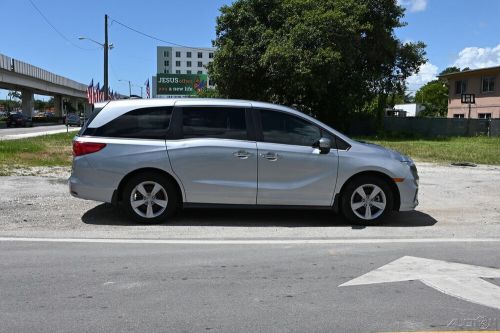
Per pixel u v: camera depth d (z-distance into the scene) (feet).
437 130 130.93
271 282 16.33
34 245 20.51
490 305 14.53
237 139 24.09
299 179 24.12
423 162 58.39
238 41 113.60
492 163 58.90
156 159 23.70
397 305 14.46
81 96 295.28
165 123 24.21
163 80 234.38
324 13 106.63
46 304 14.23
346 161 24.27
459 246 21.24
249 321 13.23
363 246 21.02
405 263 18.57
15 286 15.65
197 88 234.58
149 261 18.47
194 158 23.76
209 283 16.16
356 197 24.73
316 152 24.17
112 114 24.27
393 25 122.31
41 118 256.73
